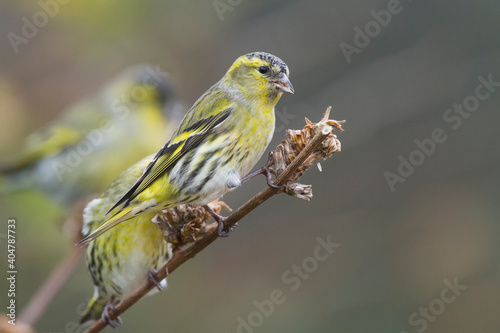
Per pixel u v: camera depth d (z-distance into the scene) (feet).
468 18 50.16
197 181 24.35
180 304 44.62
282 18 49.14
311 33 49.37
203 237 21.44
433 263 45.78
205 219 21.71
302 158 19.86
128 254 25.31
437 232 47.19
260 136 25.57
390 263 46.50
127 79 43.27
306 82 49.37
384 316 43.34
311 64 49.32
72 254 28.50
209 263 47.44
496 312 42.34
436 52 49.93
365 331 42.98
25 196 39.58
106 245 25.44
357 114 49.32
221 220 21.09
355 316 43.52
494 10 49.80
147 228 25.04
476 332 42.04
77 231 28.71
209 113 25.13
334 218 49.08
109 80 43.96
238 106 25.35
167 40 45.47
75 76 43.91
